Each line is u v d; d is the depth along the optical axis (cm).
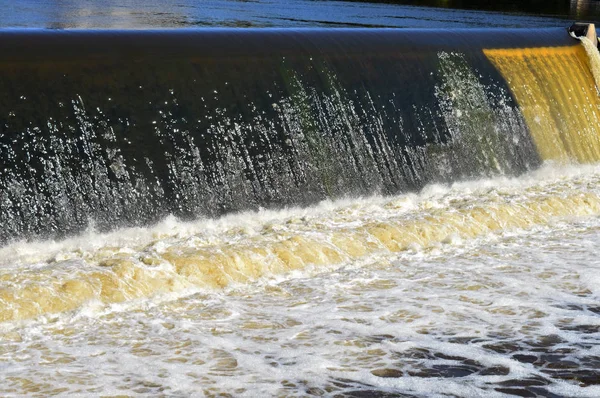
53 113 1084
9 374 700
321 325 821
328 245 1003
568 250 1062
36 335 777
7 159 1039
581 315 866
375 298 893
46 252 985
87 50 1166
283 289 909
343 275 954
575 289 936
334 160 1281
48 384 686
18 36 1160
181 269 909
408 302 885
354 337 797
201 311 846
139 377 704
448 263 1003
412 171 1355
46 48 1145
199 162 1161
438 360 759
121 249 970
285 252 972
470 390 706
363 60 1378
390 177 1327
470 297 904
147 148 1129
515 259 1024
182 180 1142
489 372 740
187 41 1258
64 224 1054
